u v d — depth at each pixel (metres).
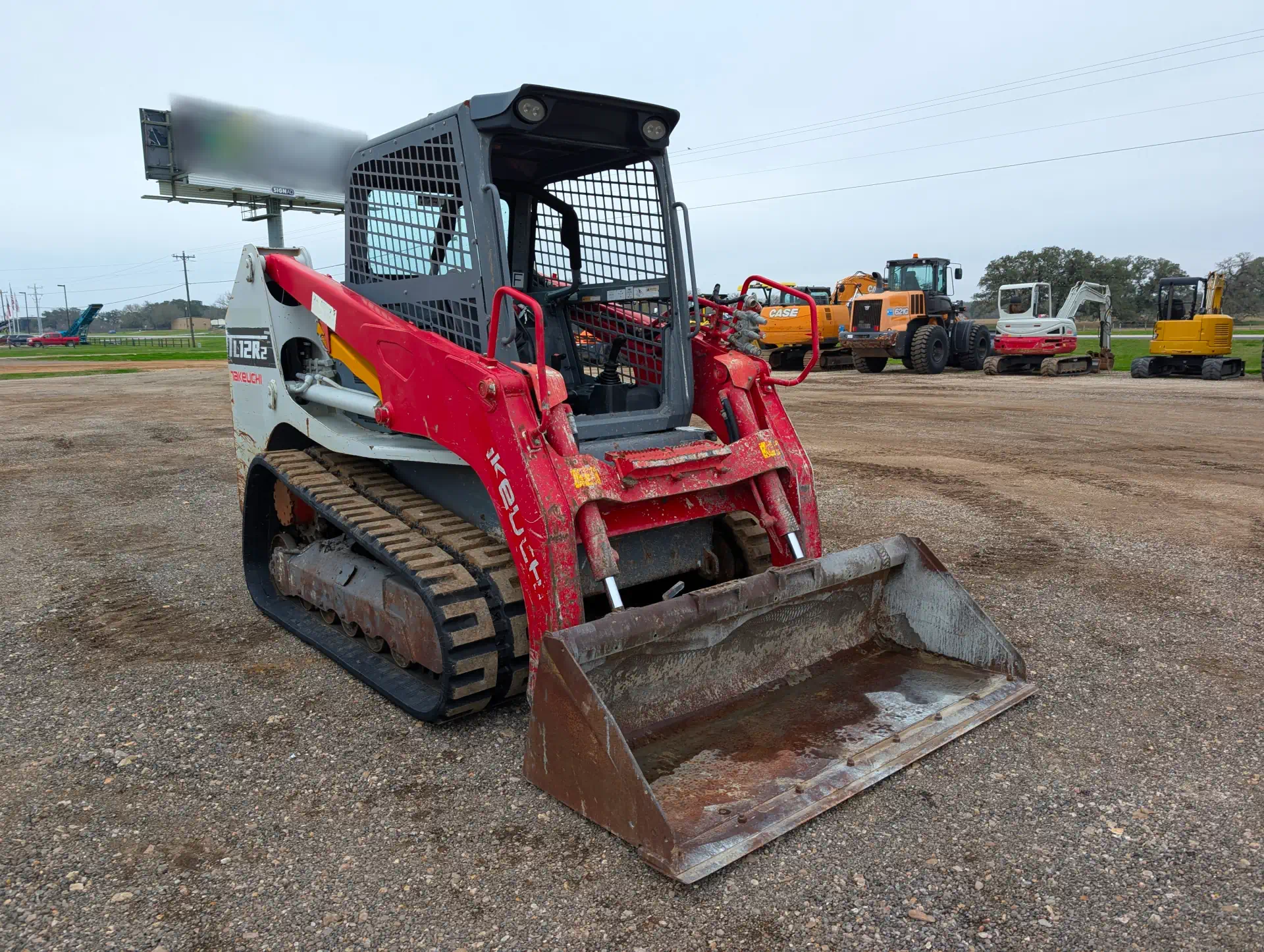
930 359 22.42
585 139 3.96
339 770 3.48
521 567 3.47
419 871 2.84
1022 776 3.35
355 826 3.10
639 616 3.24
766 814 2.95
